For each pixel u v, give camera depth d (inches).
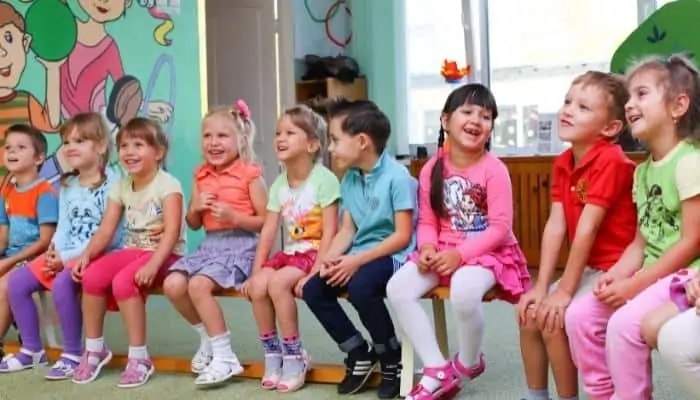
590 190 69.4
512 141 192.2
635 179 68.7
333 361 98.9
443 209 82.3
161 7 139.4
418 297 79.4
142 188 98.2
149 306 141.1
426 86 201.9
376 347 82.4
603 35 185.5
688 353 56.3
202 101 141.5
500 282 78.0
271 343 87.9
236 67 193.6
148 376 92.4
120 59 137.7
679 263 62.8
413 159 186.4
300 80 195.2
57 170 135.0
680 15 147.7
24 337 100.4
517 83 193.8
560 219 73.2
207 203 94.3
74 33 136.3
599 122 69.6
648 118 64.3
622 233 70.6
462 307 76.4
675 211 64.2
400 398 81.4
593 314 64.8
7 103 136.4
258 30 192.4
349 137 84.6
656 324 58.4
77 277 94.7
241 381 90.7
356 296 81.1
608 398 64.9
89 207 102.5
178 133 140.2
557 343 67.6
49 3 135.9
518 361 95.4
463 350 79.7
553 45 189.9
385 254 83.3
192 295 88.6
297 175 91.5
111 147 118.9
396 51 196.4
